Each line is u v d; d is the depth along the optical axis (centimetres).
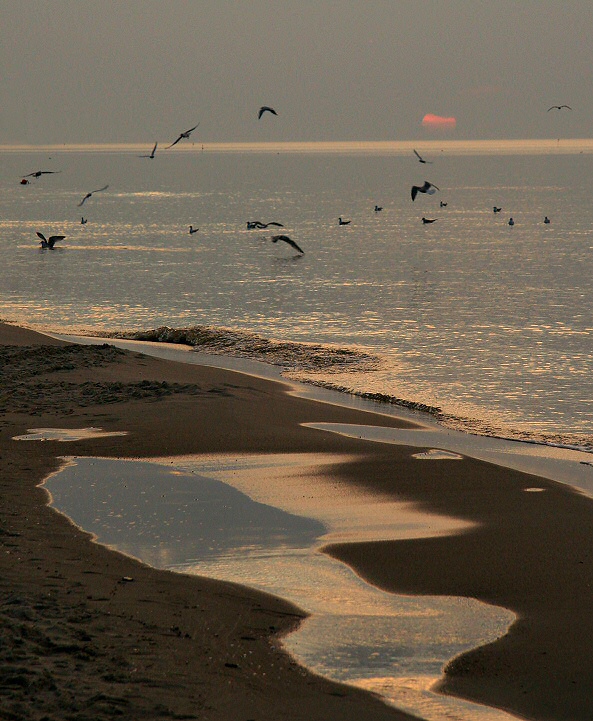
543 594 4500
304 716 3278
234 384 10238
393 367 11825
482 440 8331
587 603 4378
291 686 3522
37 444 7644
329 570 4859
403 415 9375
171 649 3750
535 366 11881
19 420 8444
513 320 15575
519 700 3481
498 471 6925
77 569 4738
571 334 14212
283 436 7956
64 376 10244
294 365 12006
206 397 9362
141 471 6862
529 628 4112
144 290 19512
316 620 4197
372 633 4056
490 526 5594
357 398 10106
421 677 3656
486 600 4450
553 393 10425
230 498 6212
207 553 5112
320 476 6769
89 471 6850
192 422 8350
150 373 10588
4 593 4281
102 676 3419
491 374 11394
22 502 6022
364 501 6156
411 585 4650
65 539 5281
